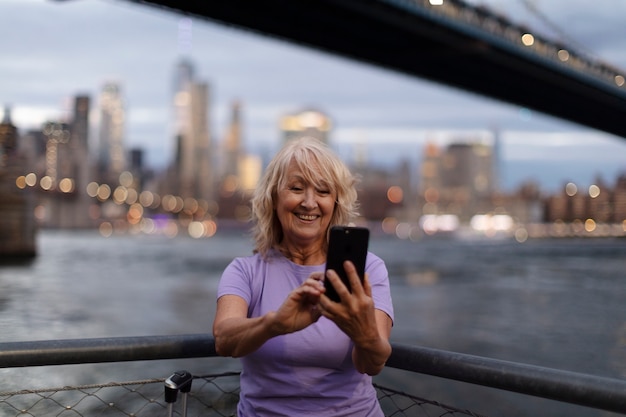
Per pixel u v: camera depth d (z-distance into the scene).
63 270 47.12
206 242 161.88
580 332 23.38
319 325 1.99
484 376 1.87
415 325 24.91
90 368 11.62
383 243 181.62
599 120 75.50
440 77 56.47
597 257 90.19
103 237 183.38
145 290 35.97
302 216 2.07
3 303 26.56
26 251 49.16
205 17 41.06
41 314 23.78
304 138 2.13
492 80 59.47
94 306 27.30
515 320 26.59
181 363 13.22
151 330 21.59
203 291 36.38
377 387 2.47
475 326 24.58
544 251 114.00
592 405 1.67
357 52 49.91
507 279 50.09
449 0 46.78
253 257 2.17
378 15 43.19
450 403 10.78
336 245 1.67
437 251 114.44
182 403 2.19
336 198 2.10
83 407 7.88
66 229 193.12
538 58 55.53
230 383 9.49
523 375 1.79
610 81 65.19
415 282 46.44
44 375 10.58
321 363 1.99
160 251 97.19
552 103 67.62
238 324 1.84
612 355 18.86
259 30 43.56
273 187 2.11
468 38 49.72
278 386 2.01
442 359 1.98
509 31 52.72
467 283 45.75
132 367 12.31
